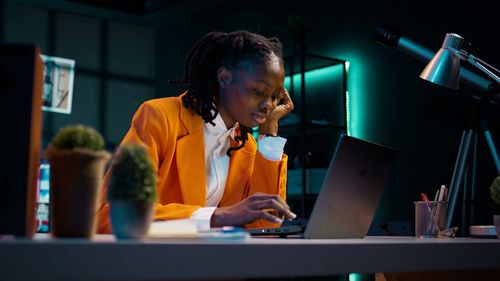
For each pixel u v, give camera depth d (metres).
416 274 1.45
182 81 1.76
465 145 3.06
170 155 1.56
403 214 4.03
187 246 0.67
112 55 6.81
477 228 1.60
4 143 0.79
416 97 3.99
